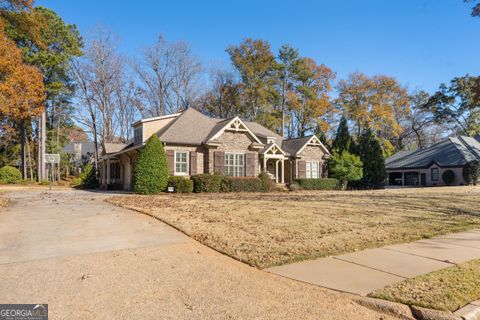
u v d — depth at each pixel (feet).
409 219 32.96
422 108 168.86
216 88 154.40
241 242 22.90
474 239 24.72
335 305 13.17
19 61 92.27
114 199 52.34
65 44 122.72
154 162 66.18
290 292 14.42
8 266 17.61
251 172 81.30
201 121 82.69
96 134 127.24
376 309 12.95
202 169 76.69
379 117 165.07
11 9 97.19
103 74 124.47
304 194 70.08
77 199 53.83
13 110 92.79
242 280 15.89
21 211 38.52
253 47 148.56
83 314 12.10
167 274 16.66
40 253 20.20
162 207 41.27
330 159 97.14
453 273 16.52
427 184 129.39
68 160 165.27
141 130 82.43
